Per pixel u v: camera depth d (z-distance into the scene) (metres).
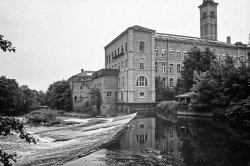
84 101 66.31
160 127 26.25
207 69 46.22
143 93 51.88
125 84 51.88
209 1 82.81
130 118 36.31
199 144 16.98
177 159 13.15
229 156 13.64
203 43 63.59
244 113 26.31
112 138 20.16
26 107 61.78
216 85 32.94
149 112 46.19
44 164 13.07
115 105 55.59
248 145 16.34
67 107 71.38
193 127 25.55
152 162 12.55
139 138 19.92
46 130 30.23
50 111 41.00
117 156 14.00
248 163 12.20
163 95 54.44
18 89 56.62
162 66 59.19
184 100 45.91
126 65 52.50
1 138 23.27
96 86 60.03
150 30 53.00
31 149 18.33
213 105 33.69
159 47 59.03
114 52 62.06
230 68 30.83
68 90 72.62
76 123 38.75
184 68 49.09
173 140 18.73
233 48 68.62
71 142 20.81
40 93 113.62
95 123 36.47
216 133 21.36
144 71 52.25
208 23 82.56
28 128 32.97
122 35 55.69
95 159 13.38
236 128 24.05
